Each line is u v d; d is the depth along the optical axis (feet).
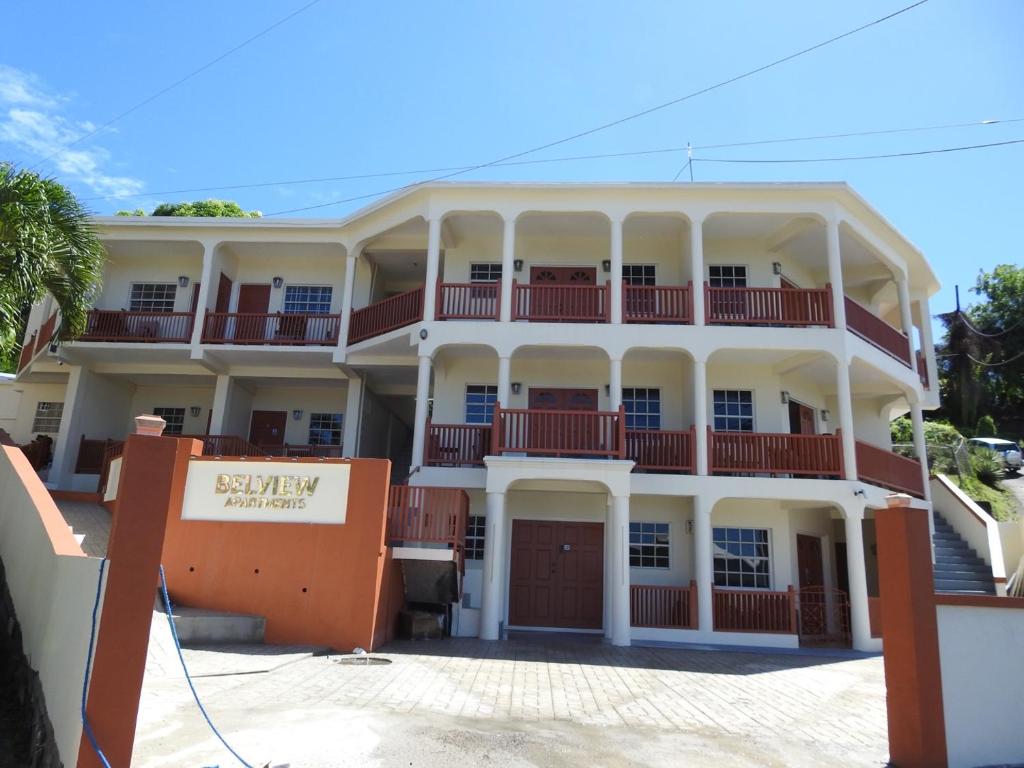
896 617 20.54
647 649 42.01
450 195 53.36
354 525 35.91
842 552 57.26
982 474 94.53
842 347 49.85
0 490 34.37
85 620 16.48
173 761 16.96
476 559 52.16
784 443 49.24
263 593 35.45
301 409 65.62
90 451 60.90
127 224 60.54
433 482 49.29
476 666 32.55
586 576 51.93
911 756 19.40
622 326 50.78
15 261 33.68
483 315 53.11
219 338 59.47
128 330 60.23
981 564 55.83
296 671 28.50
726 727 23.15
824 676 34.27
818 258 59.67
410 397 69.15
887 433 64.59
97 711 15.02
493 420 50.16
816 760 19.92
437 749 18.97
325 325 60.29
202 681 25.54
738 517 53.36
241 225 60.23
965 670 20.06
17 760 19.42
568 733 21.34
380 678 28.07
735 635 45.78
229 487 37.04
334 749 18.44
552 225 56.29
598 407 55.98
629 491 45.80
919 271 63.77
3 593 28.91
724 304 52.13
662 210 52.54
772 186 51.24
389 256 62.18
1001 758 19.52
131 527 15.92
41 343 63.05
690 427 50.26
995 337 135.54
